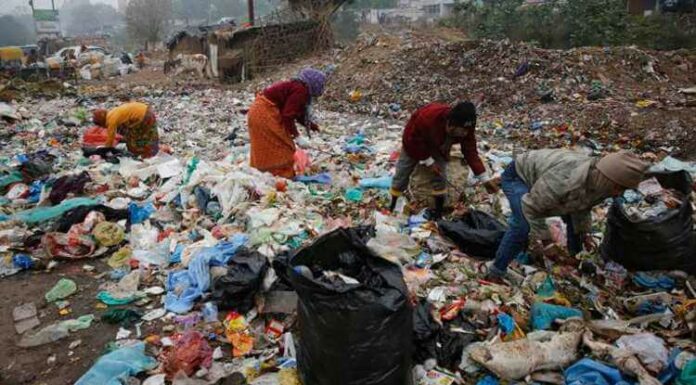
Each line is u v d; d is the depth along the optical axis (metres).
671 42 16.33
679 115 9.93
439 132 4.89
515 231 3.89
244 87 19.78
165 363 3.35
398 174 5.34
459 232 4.64
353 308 2.71
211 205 5.55
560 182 3.39
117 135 8.73
